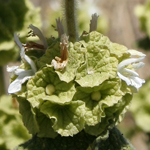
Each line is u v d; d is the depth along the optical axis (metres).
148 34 0.33
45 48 0.16
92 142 0.15
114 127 0.16
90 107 0.15
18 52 0.24
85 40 0.15
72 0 0.16
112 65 0.15
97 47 0.15
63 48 0.15
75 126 0.15
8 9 0.23
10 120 0.24
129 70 0.15
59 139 0.15
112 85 0.15
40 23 0.24
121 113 0.15
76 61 0.15
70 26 0.16
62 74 0.15
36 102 0.15
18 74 0.15
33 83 0.15
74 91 0.14
